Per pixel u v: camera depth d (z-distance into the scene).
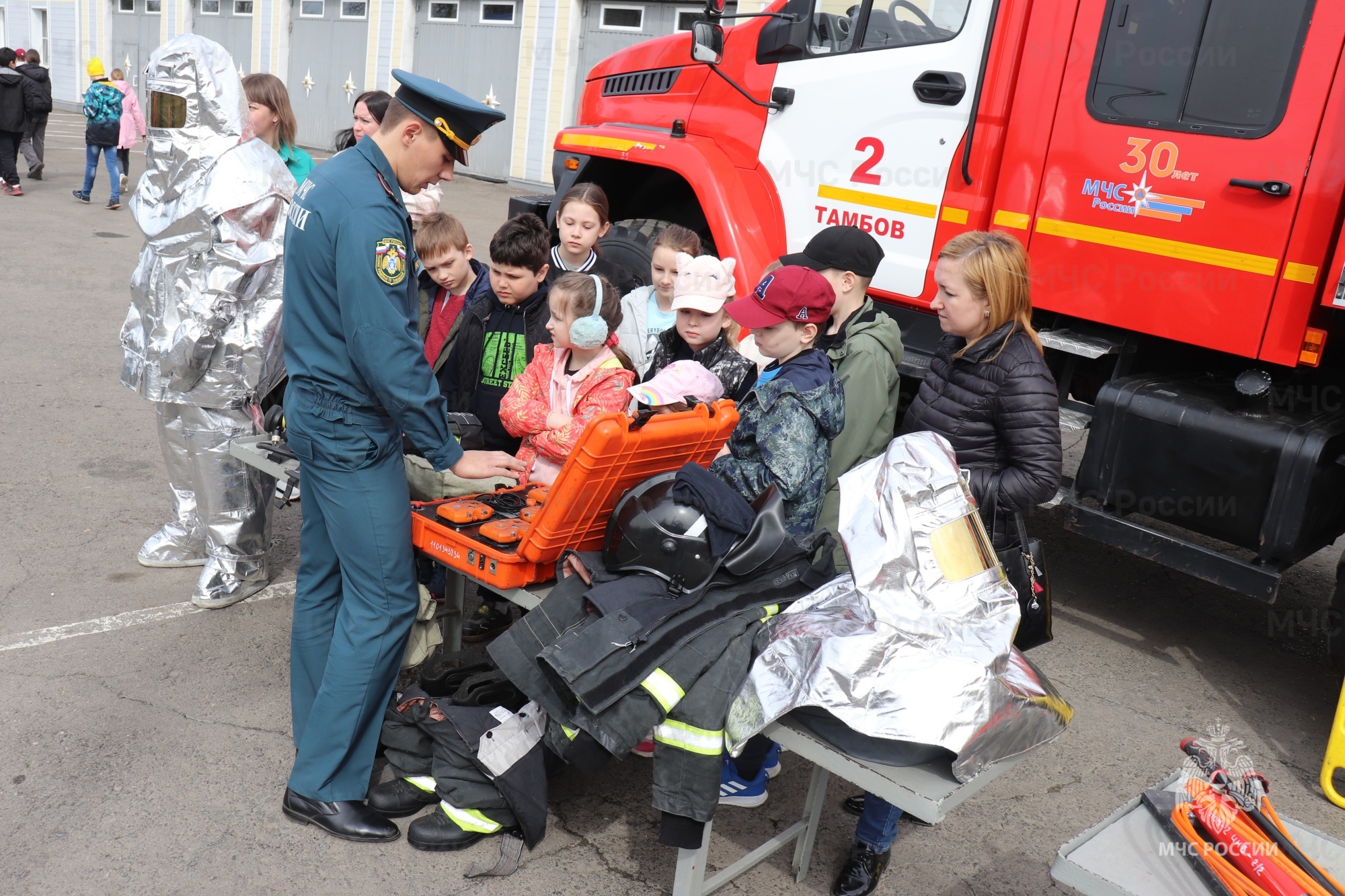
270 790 2.68
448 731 2.52
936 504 2.06
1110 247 3.49
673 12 14.42
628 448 2.24
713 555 2.18
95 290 7.98
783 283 2.37
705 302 2.90
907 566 1.98
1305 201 3.07
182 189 3.26
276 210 3.31
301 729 2.72
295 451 2.44
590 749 2.18
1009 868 2.66
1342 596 3.33
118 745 2.79
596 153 5.07
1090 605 4.30
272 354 3.48
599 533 2.43
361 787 2.57
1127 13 3.40
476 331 3.42
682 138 4.71
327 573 2.62
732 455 2.46
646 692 2.04
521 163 16.38
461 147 2.38
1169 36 3.31
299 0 19.45
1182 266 3.33
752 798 2.76
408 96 2.31
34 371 5.93
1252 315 3.20
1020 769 3.11
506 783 2.43
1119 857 1.69
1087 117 3.52
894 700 1.83
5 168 11.90
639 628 2.08
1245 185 3.16
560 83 15.52
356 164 2.31
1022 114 3.67
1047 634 2.53
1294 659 3.95
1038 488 2.48
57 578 3.68
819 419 2.37
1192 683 3.70
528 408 2.85
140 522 4.20
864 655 1.88
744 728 1.98
